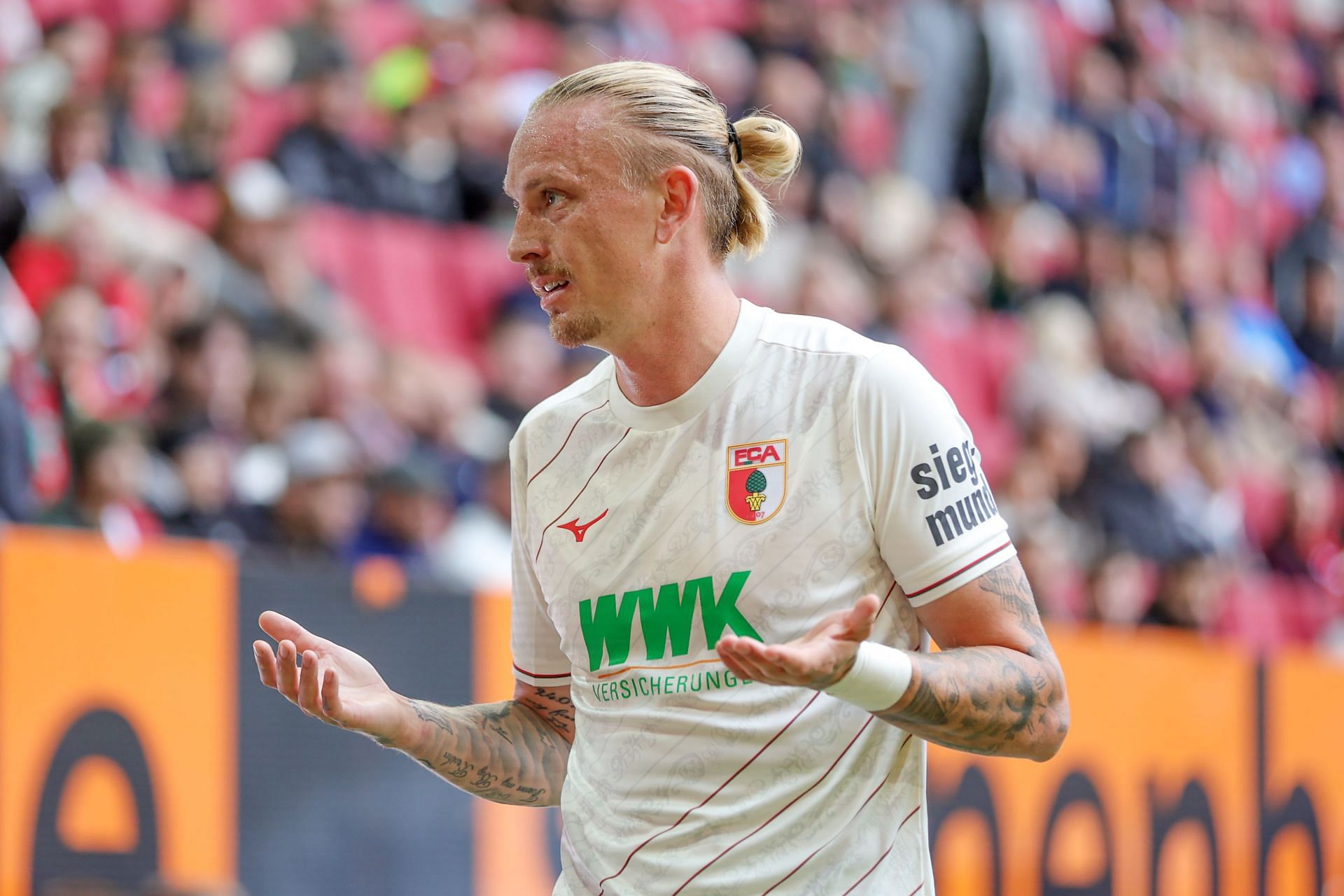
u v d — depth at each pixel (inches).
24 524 614.5
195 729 478.3
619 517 266.7
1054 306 1016.9
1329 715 745.6
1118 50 1153.4
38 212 677.3
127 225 695.7
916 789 261.4
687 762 256.2
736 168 270.4
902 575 252.7
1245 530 1034.1
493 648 533.6
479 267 810.2
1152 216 1133.1
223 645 486.3
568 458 275.9
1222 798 693.9
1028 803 621.0
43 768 451.8
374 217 786.8
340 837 496.7
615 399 272.5
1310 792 730.2
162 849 468.1
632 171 256.7
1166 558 957.2
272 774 489.4
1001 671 239.0
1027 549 894.4
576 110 260.1
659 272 258.5
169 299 692.7
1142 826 660.7
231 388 692.1
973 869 599.5
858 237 953.5
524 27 883.4
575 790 272.2
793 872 250.4
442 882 512.4
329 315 745.0
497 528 745.6
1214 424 1053.2
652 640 260.8
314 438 700.0
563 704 299.0
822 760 252.8
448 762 279.9
